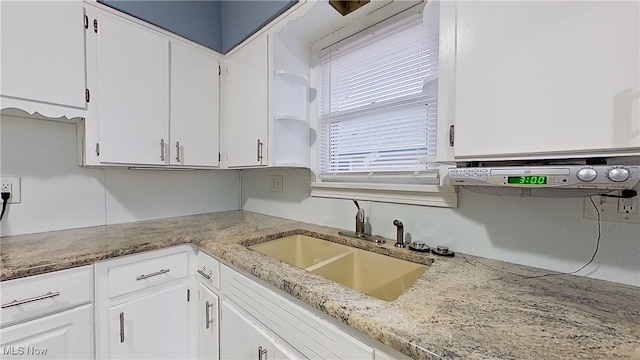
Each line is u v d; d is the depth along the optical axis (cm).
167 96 158
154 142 153
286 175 184
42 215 140
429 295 70
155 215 182
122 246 115
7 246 115
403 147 131
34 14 115
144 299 120
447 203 109
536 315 60
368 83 144
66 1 124
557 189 79
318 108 166
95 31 132
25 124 134
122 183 167
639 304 65
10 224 131
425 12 116
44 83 118
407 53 129
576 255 83
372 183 140
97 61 133
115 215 164
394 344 52
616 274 77
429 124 122
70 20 125
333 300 67
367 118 145
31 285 93
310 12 135
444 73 87
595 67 59
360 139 148
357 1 130
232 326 109
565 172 63
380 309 62
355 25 144
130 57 144
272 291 89
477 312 61
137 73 146
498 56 72
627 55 56
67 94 124
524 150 69
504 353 47
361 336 64
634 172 56
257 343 95
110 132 137
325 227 156
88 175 154
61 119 142
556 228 86
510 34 70
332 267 114
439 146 89
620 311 62
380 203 133
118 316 113
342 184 147
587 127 60
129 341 116
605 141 58
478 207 102
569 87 62
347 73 154
